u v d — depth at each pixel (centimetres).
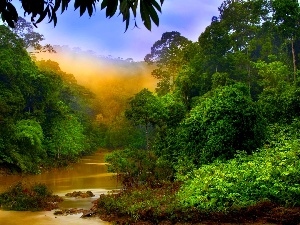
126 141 6400
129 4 207
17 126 3216
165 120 2272
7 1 225
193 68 3531
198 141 1831
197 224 1163
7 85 3312
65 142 4200
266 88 2798
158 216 1227
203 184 1329
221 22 4150
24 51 3759
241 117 1664
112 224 1288
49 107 3966
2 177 2872
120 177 2138
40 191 1873
